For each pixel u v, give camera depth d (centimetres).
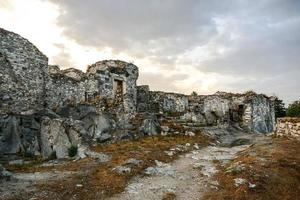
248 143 2595
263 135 3017
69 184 1319
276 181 1302
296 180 1341
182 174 1566
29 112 2209
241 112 3972
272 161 1530
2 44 2367
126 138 2358
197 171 1620
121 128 2489
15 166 1692
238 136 3109
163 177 1509
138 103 3691
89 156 1859
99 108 2531
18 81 2433
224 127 3469
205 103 4034
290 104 3359
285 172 1395
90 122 2355
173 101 4003
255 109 3984
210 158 1938
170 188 1342
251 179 1312
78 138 1997
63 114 2438
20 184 1320
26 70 2500
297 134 2189
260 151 1798
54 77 2722
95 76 3069
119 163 1652
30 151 2009
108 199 1195
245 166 1472
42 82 2612
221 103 3972
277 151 1739
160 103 3891
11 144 1988
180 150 2128
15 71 2423
